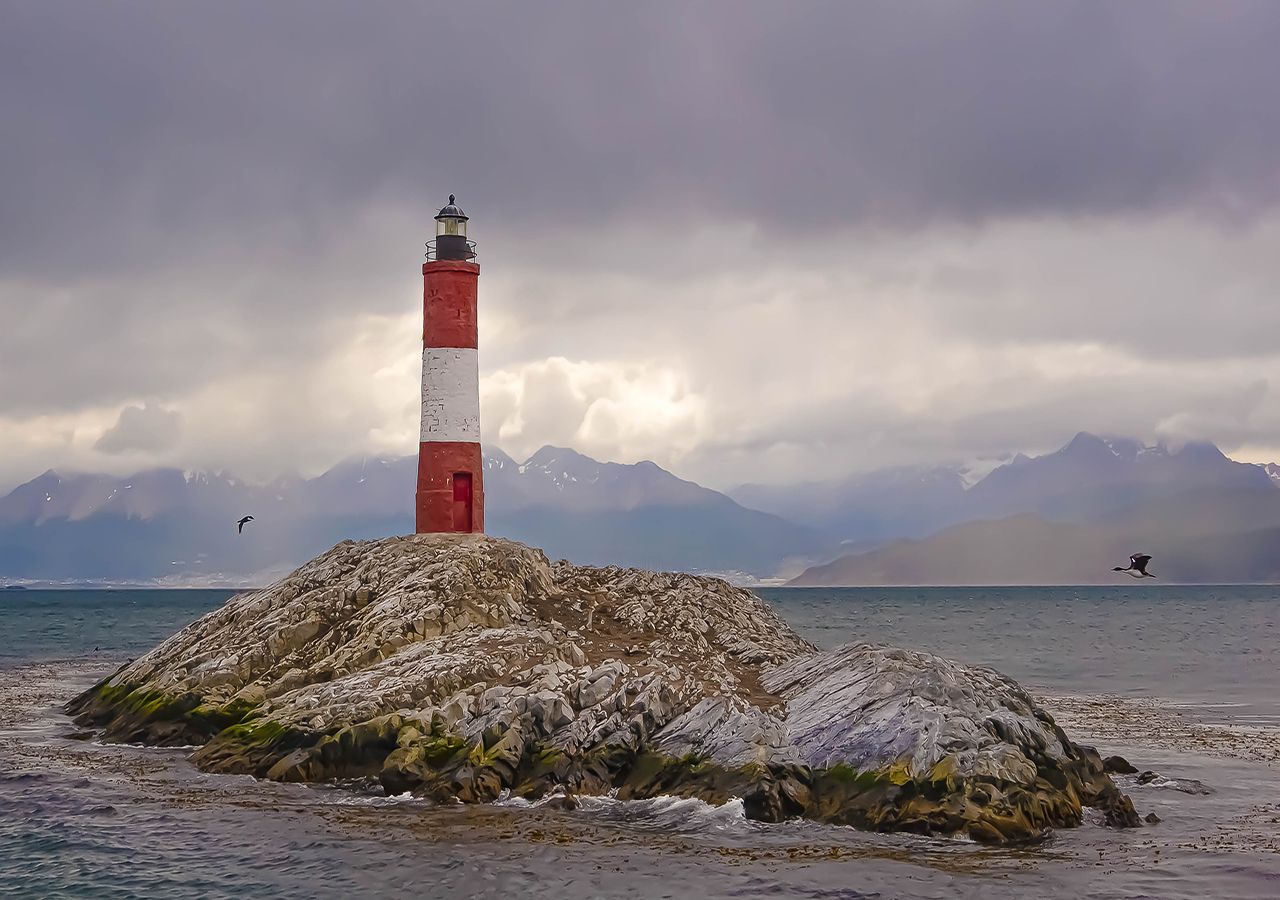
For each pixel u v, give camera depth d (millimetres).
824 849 30125
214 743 40750
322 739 37969
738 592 58719
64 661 86125
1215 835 31875
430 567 51344
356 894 27469
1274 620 160500
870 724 34688
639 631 50875
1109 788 35312
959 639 118125
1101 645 107625
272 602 52375
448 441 58875
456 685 40250
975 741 32938
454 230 61562
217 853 30328
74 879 28672
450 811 33750
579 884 27766
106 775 38625
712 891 27234
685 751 35531
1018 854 29891
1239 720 53938
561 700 37781
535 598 53000
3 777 38281
